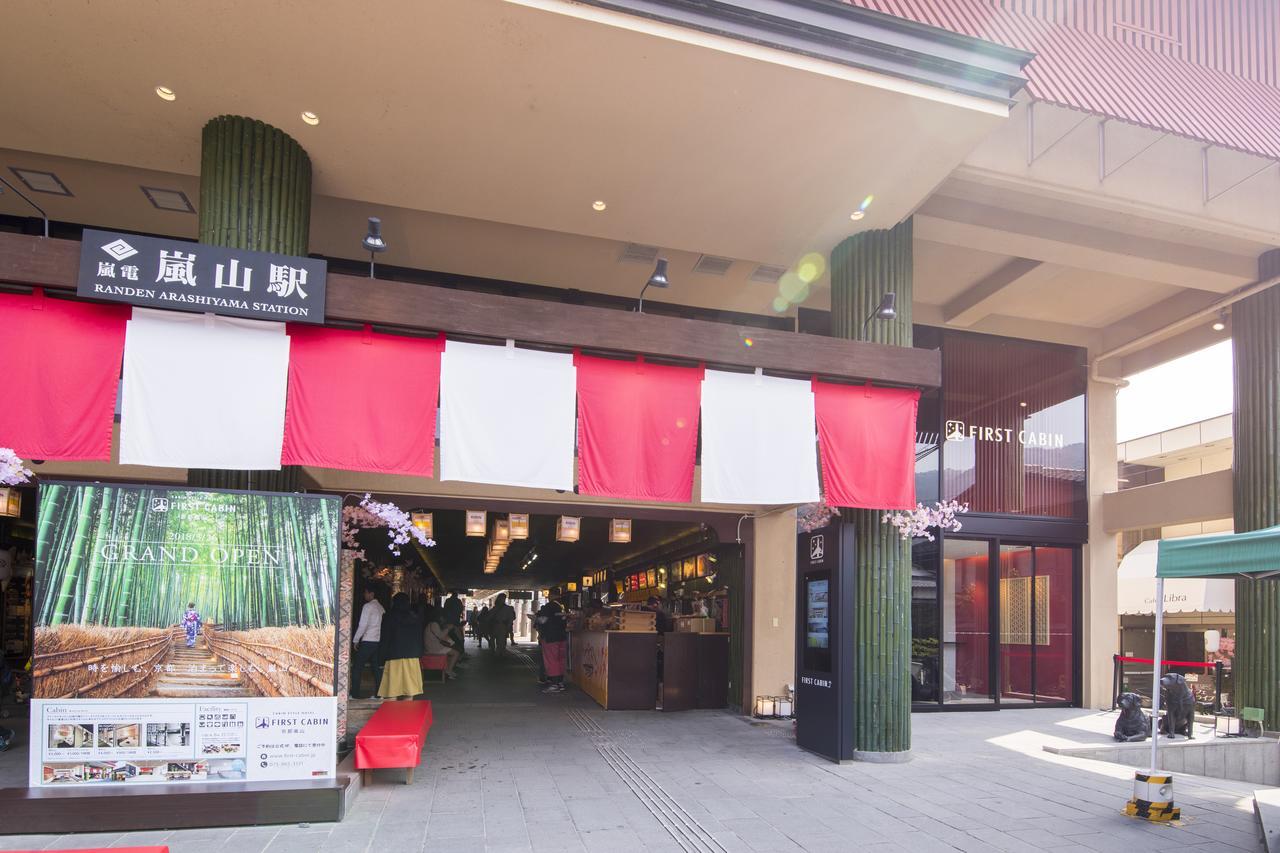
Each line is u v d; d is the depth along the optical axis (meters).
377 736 6.65
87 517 5.71
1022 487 13.19
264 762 5.83
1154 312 12.79
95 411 5.91
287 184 7.13
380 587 14.57
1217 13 9.23
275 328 6.32
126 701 5.66
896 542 8.56
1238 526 10.86
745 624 11.15
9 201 8.97
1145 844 5.77
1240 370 11.06
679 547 14.88
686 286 11.16
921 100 6.55
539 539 18.05
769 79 6.31
